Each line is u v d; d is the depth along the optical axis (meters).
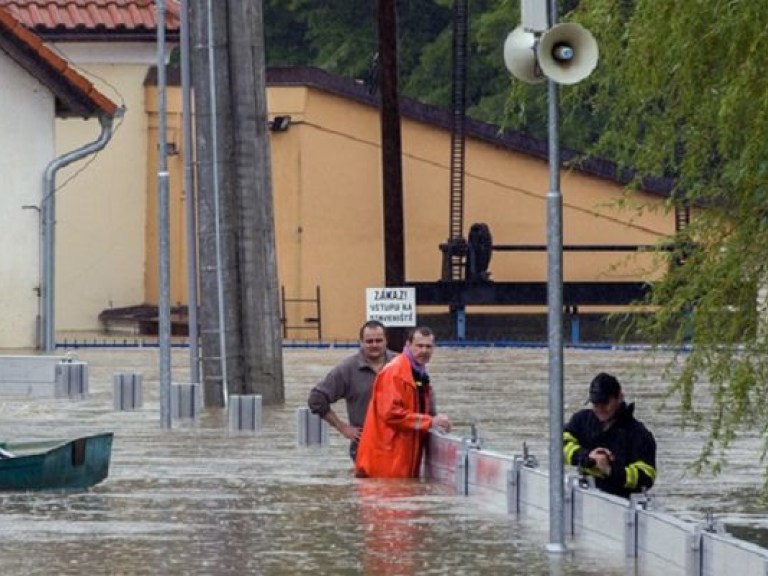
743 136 25.39
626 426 32.28
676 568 28.55
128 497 37.34
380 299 65.25
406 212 110.81
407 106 110.56
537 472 34.62
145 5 109.81
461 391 65.06
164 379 52.44
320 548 31.03
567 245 106.94
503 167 110.44
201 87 61.16
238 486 39.22
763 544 31.94
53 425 52.75
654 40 25.75
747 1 24.75
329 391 41.72
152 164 111.38
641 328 27.59
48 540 31.75
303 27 140.00
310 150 110.12
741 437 48.94
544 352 91.62
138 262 111.94
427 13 133.25
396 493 38.22
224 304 60.81
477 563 29.52
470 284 104.56
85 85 86.56
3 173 86.25
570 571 28.72
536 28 28.52
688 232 26.86
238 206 61.09
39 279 86.94
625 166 27.58
